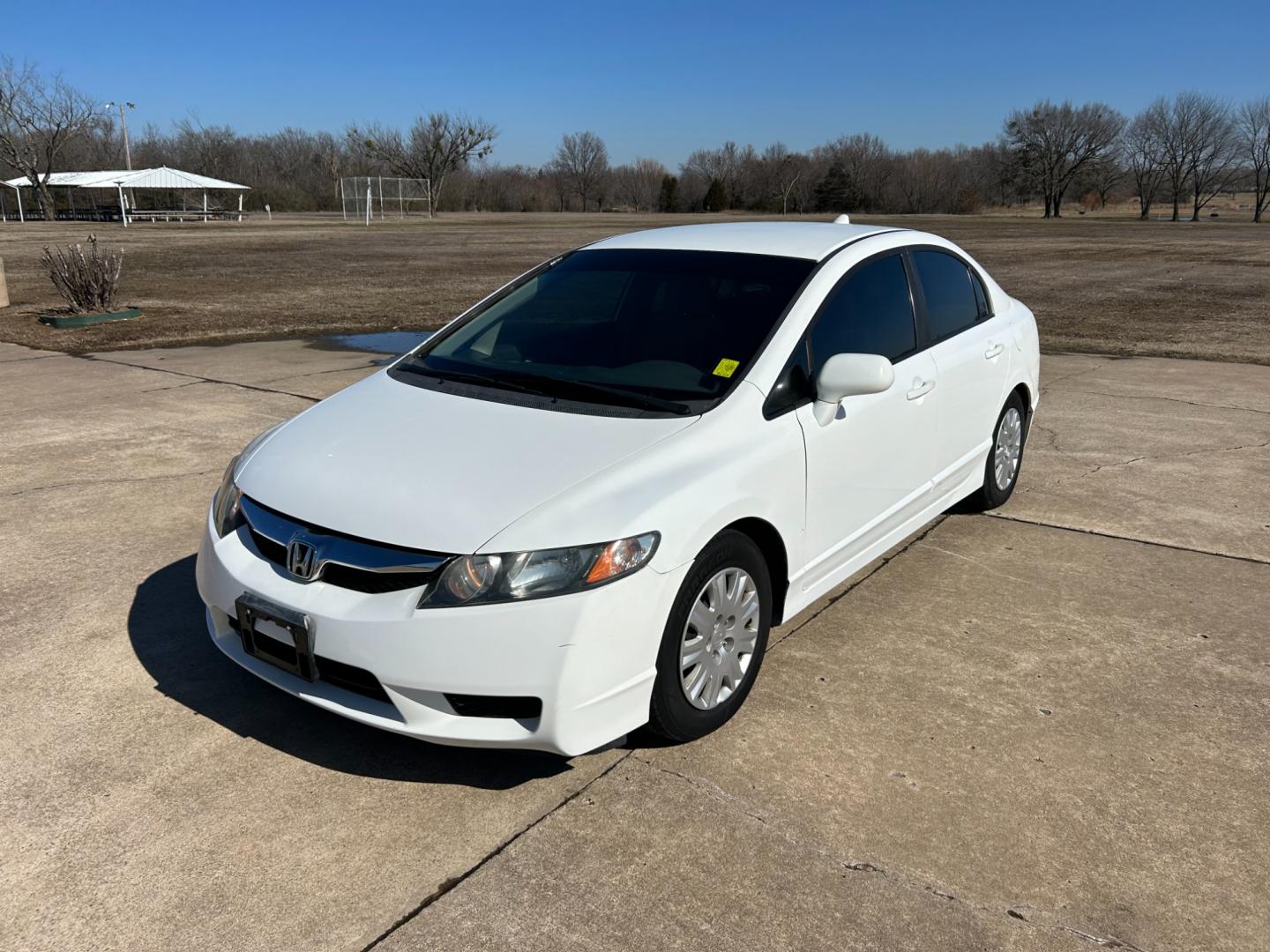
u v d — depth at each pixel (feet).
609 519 8.92
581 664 8.68
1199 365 33.58
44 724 10.44
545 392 11.17
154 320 43.47
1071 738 10.48
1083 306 51.70
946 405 14.44
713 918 7.82
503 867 8.38
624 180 353.51
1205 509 17.99
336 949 7.47
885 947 7.56
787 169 343.46
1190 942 7.66
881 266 13.48
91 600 13.53
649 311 12.28
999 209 366.22
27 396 26.89
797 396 11.24
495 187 321.93
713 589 10.05
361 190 220.84
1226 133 307.58
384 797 9.32
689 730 10.07
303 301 51.52
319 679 9.22
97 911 7.83
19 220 197.16
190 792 9.34
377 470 9.79
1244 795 9.53
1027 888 8.23
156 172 182.29
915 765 9.95
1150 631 13.05
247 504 10.12
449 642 8.52
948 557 15.65
